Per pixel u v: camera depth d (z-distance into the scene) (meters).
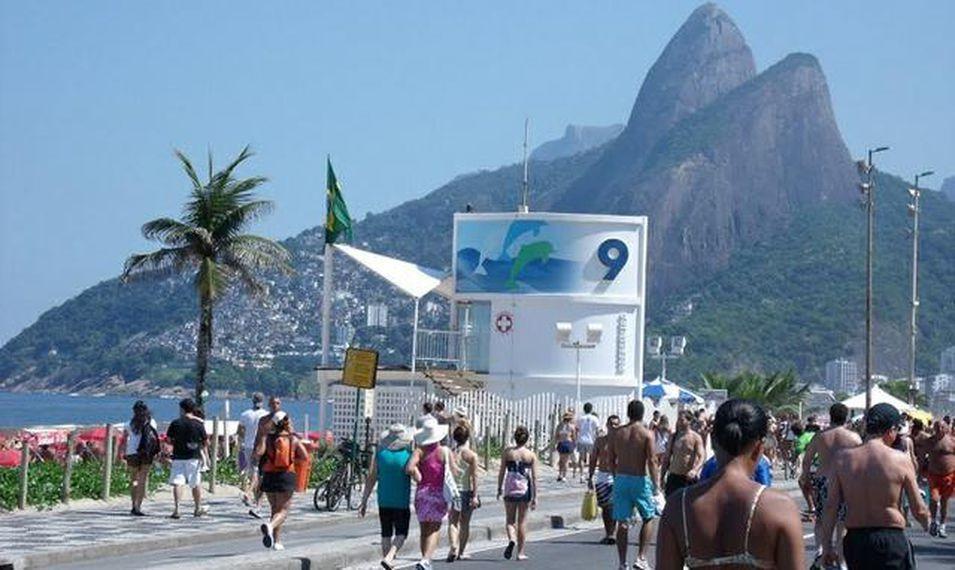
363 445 39.56
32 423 119.88
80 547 24.31
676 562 7.54
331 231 59.03
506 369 61.34
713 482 7.54
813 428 40.16
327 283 59.12
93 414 158.88
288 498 23.56
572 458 51.25
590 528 31.19
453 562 23.34
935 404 110.62
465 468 23.33
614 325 61.44
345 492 33.59
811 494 20.61
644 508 22.20
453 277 62.38
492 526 28.44
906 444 26.42
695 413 37.16
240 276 52.69
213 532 27.61
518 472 23.94
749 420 7.59
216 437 37.31
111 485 34.59
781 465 61.56
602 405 61.06
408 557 24.00
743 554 7.36
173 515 30.47
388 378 58.09
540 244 61.41
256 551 24.67
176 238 51.88
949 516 38.16
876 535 13.77
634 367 61.47
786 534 7.34
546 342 61.25
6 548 24.16
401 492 20.41
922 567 23.88
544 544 26.89
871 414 14.11
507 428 51.16
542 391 61.03
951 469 30.23
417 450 20.48
